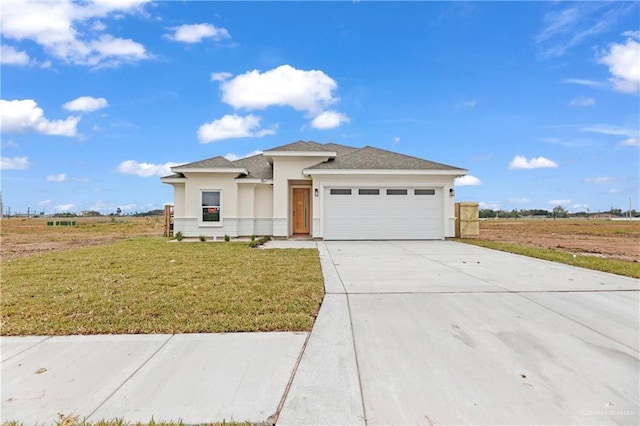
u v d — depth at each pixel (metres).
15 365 3.42
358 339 4.08
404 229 16.56
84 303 5.45
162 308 5.20
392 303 5.54
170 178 17.58
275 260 9.90
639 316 4.88
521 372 3.27
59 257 10.71
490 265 9.12
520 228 31.41
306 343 3.97
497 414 2.61
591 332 4.29
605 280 7.14
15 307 5.22
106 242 16.95
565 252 11.98
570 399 2.81
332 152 17.44
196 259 10.15
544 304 5.45
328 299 5.77
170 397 2.84
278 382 3.09
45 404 2.75
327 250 12.53
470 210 18.03
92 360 3.53
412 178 16.55
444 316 4.89
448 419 2.55
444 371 3.29
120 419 2.55
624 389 2.96
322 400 2.80
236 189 17.45
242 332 4.30
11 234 24.38
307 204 19.38
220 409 2.68
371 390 2.96
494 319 4.77
